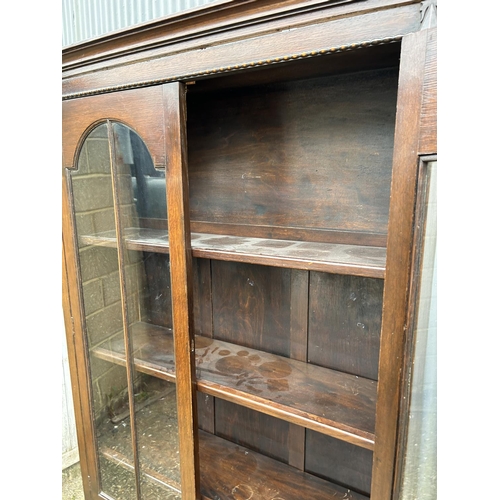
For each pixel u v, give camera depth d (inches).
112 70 32.0
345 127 34.4
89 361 42.6
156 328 36.3
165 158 30.5
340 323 38.6
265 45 25.1
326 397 33.8
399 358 23.6
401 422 24.4
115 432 42.7
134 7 45.8
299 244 35.8
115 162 34.3
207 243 36.9
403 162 21.8
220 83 36.3
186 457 35.7
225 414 49.0
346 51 23.1
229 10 25.5
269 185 39.3
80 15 50.9
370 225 34.3
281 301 41.8
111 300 39.1
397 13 21.0
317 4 22.8
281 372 38.6
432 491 25.2
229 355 42.6
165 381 36.4
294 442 43.7
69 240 39.9
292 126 37.0
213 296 46.7
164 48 28.9
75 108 35.2
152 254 34.4
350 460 40.7
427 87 20.6
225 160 41.6
